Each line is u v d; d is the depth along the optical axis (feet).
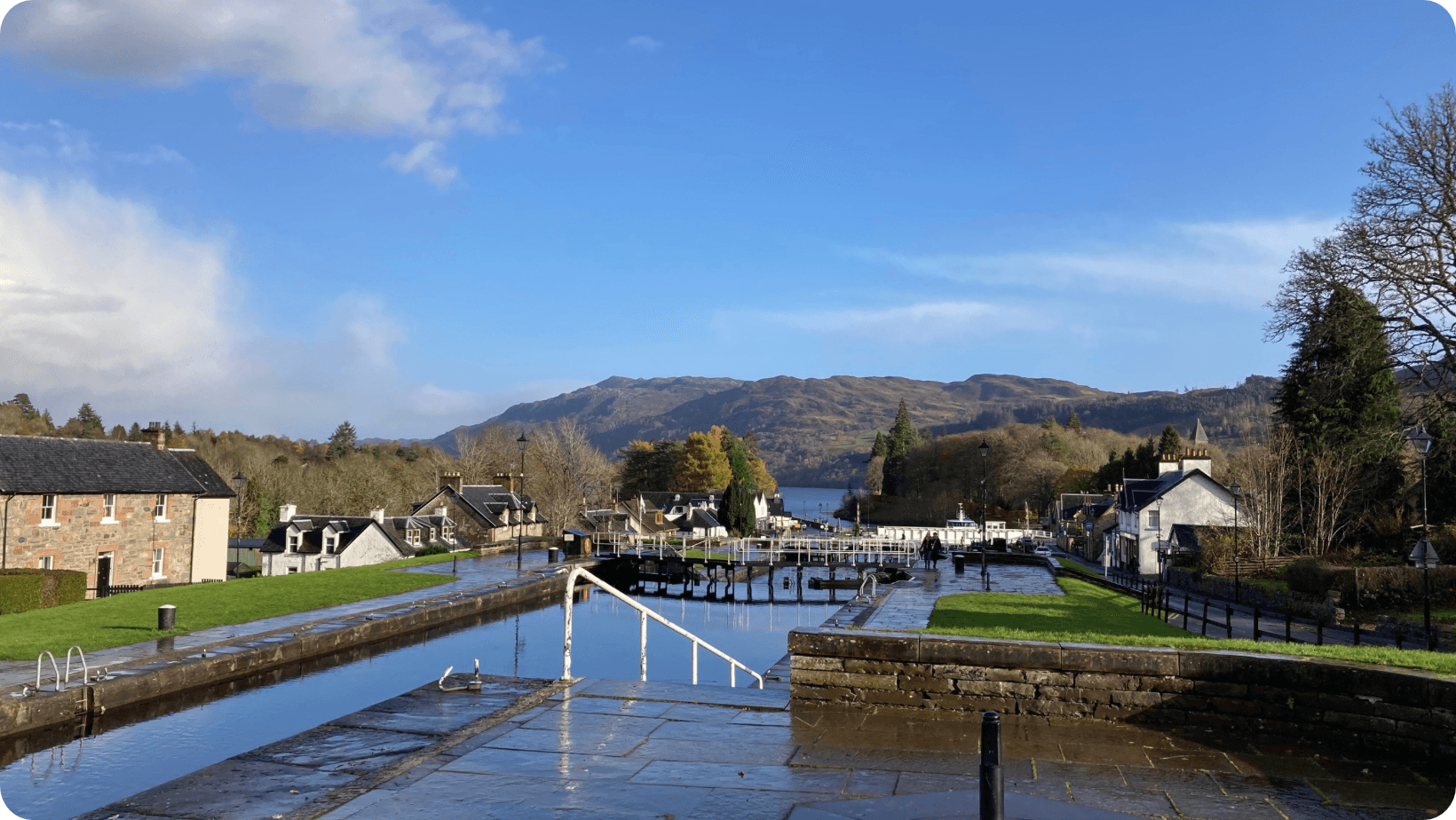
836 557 223.71
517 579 146.61
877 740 30.63
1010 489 431.43
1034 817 23.66
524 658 101.24
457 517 241.14
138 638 80.02
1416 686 29.04
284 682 78.48
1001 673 33.83
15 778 51.13
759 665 104.27
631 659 104.27
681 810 23.93
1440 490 139.54
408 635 103.24
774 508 582.76
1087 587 130.31
